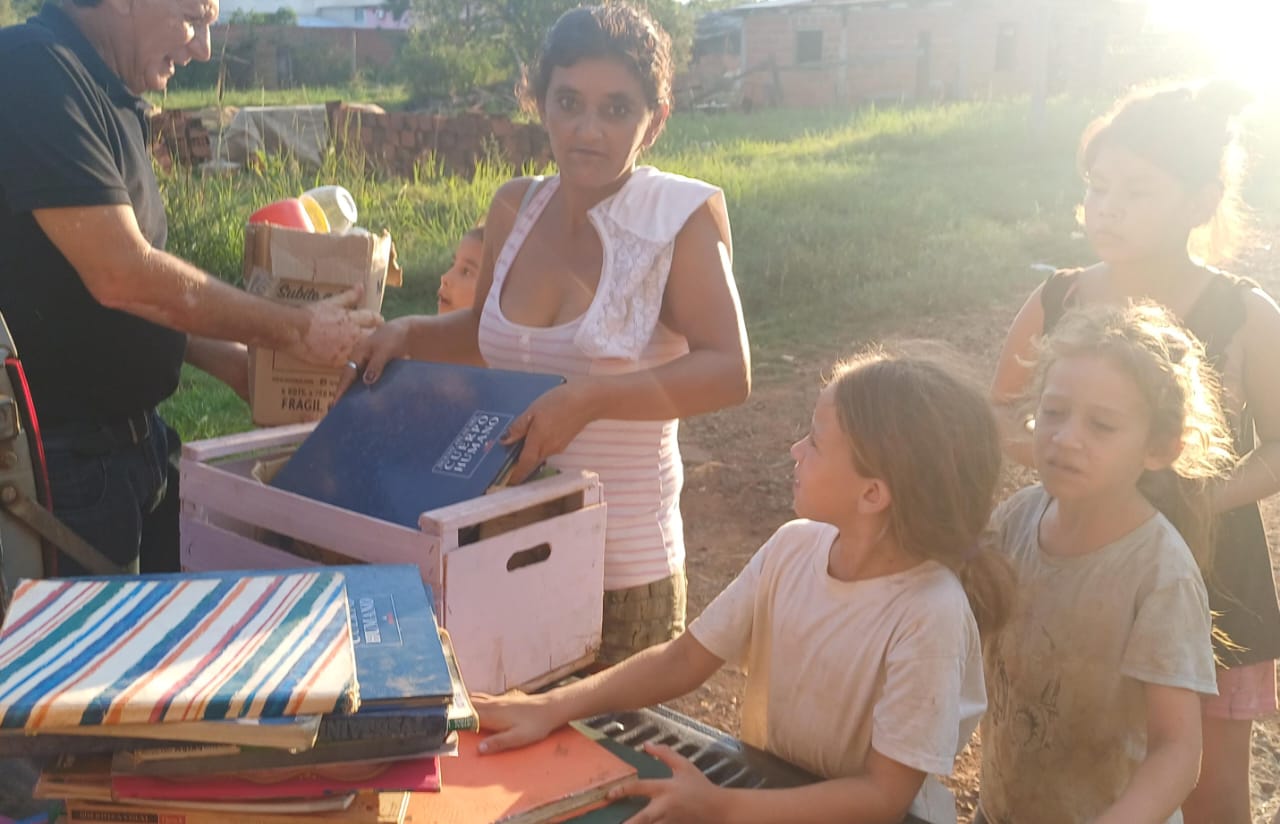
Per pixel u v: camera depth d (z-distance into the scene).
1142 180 2.28
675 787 1.57
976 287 9.08
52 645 1.36
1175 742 1.88
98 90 2.50
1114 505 2.00
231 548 2.11
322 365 2.62
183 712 1.20
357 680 1.31
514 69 29.62
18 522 2.17
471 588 1.84
